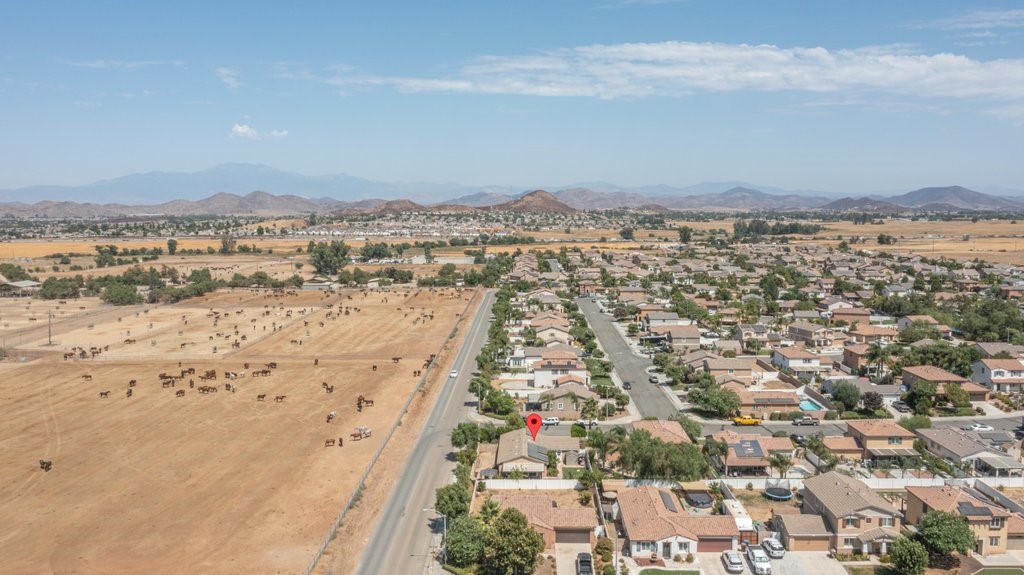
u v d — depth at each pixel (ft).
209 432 366.22
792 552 240.12
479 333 637.30
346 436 359.66
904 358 452.76
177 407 412.16
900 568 220.02
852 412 389.39
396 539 249.75
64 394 442.91
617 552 238.89
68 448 343.26
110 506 277.03
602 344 581.12
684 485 285.64
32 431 369.71
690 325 596.70
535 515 251.39
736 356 507.71
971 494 257.96
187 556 237.25
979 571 224.94
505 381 459.32
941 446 319.27
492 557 225.35
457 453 329.52
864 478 293.23
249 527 258.37
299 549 241.96
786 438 323.16
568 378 437.58
